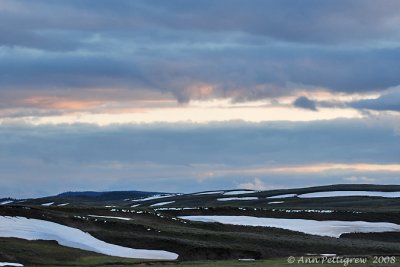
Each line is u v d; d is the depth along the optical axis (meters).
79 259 60.28
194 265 55.56
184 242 71.44
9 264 54.75
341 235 97.00
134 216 93.88
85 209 92.06
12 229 68.06
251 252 70.56
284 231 94.88
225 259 68.00
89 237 72.00
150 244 71.62
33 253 59.69
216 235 79.62
